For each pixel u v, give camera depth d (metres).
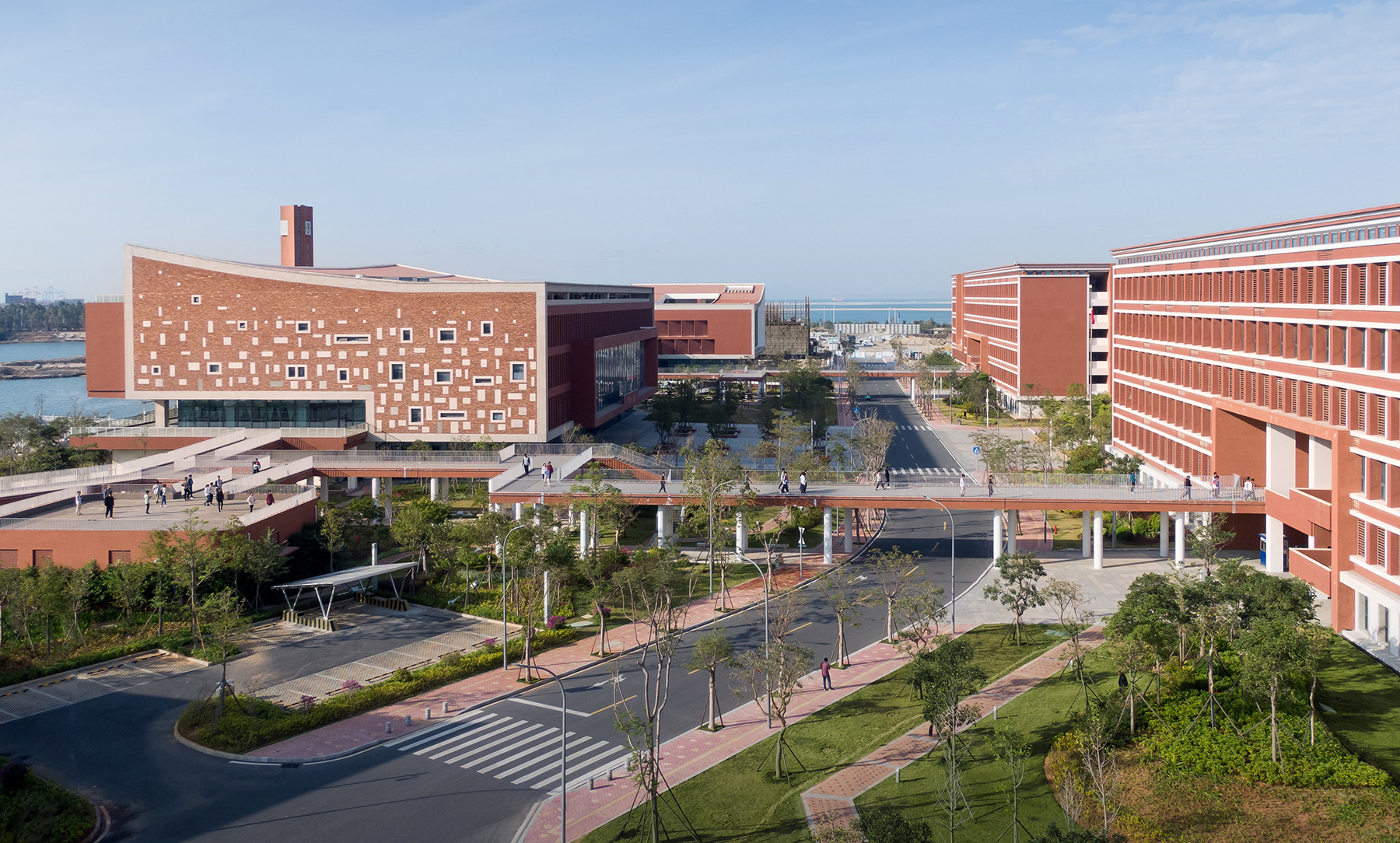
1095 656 52.59
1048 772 39.34
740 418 157.25
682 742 44.97
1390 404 52.03
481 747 44.72
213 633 51.16
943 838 35.09
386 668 55.00
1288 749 38.59
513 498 78.69
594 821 37.84
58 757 43.84
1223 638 46.16
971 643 56.28
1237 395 72.75
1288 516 65.38
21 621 56.84
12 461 103.25
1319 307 60.59
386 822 37.88
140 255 106.88
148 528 67.44
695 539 82.00
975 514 94.00
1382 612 51.91
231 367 107.38
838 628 60.66
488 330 105.25
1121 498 72.56
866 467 94.50
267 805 39.34
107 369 114.69
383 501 92.06
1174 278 86.00
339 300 106.00
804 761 42.53
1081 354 149.12
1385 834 32.69
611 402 132.25
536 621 61.94
